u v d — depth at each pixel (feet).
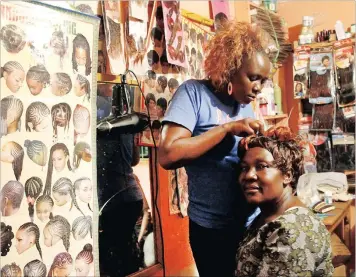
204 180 4.28
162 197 5.95
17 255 3.63
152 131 5.51
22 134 3.68
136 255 5.40
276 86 10.44
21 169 3.67
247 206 4.35
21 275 3.65
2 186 3.53
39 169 3.81
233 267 4.37
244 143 3.70
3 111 3.53
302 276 3.23
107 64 4.99
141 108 5.47
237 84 4.00
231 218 4.31
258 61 3.90
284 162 3.52
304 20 10.58
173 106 4.02
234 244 4.35
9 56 3.57
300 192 8.41
